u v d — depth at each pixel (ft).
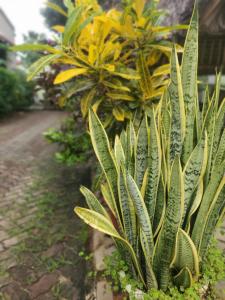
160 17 6.21
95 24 5.50
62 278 4.96
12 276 5.00
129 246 3.24
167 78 6.29
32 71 4.84
